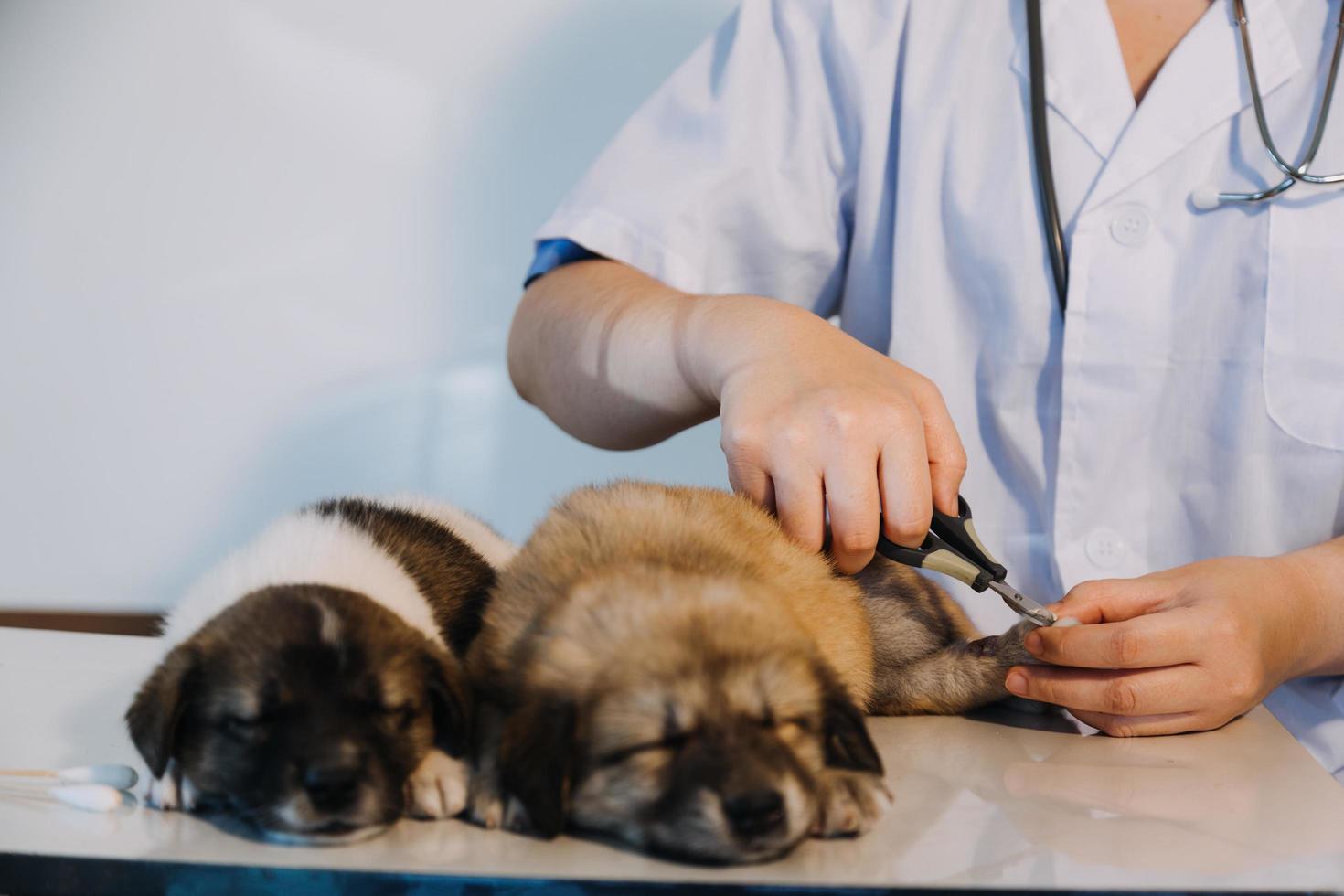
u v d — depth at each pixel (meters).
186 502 4.68
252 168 4.50
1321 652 2.20
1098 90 2.79
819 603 2.04
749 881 1.28
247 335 4.60
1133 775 1.74
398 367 4.68
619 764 1.46
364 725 1.56
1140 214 2.70
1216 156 2.71
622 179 2.99
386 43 4.46
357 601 1.74
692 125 3.03
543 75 4.52
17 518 4.63
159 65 4.41
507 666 1.67
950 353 2.86
